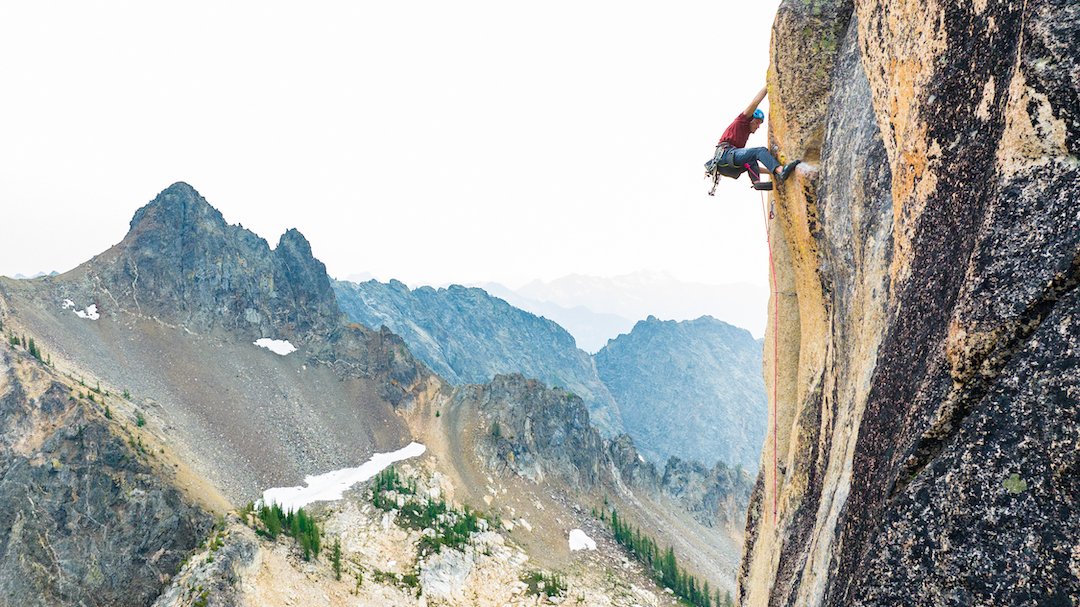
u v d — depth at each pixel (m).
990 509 4.00
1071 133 4.07
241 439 147.25
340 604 83.31
